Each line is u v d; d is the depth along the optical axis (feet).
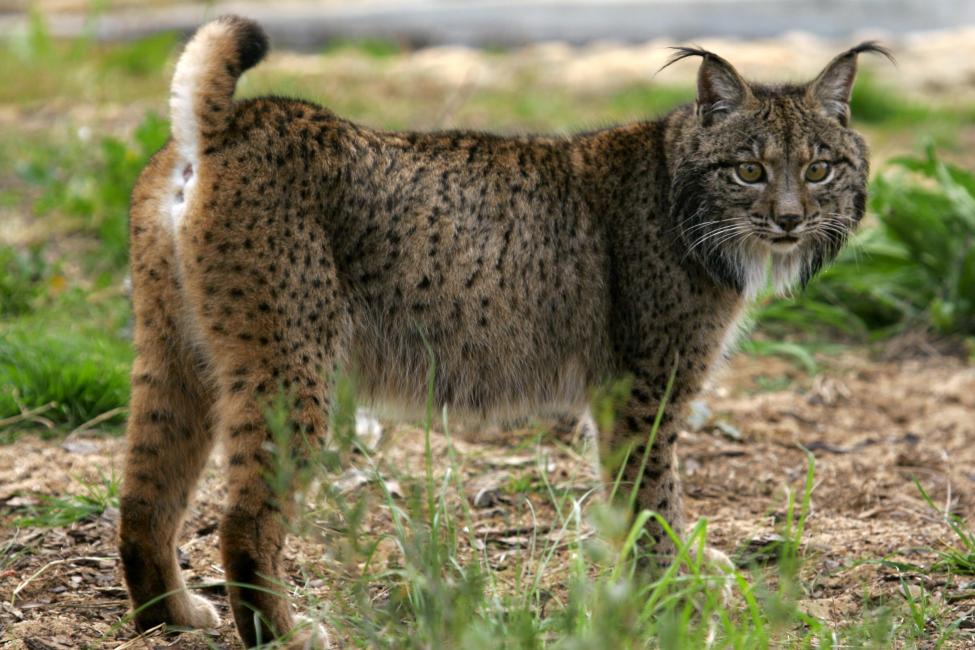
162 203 38.58
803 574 44.88
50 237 77.41
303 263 38.63
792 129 44.11
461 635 31.99
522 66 137.39
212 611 41.09
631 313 44.93
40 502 48.80
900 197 72.18
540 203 43.96
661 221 45.11
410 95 120.37
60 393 55.93
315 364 38.78
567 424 57.98
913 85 131.95
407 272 41.34
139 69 126.62
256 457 37.76
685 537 45.39
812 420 60.90
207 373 39.06
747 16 159.33
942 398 63.00
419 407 43.80
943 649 38.68
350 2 183.01
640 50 146.61
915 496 52.39
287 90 109.09
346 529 36.11
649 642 36.52
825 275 72.84
